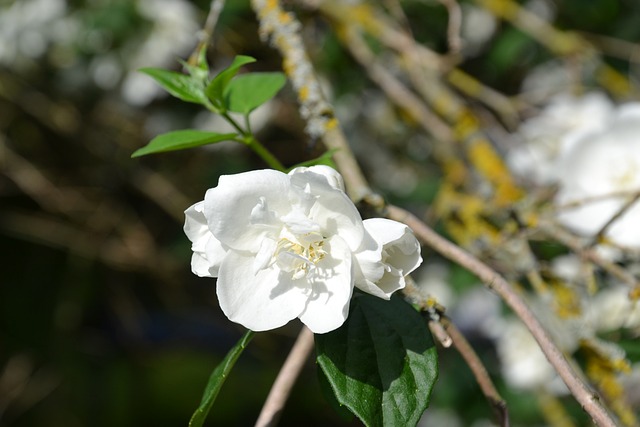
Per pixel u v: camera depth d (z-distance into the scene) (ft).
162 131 2.33
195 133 1.16
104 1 2.10
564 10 2.19
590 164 1.63
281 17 1.42
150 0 2.10
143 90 2.14
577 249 1.43
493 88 2.32
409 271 1.00
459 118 1.82
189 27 2.11
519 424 2.02
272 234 1.00
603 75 2.08
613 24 2.20
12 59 2.18
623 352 1.43
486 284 1.11
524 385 1.97
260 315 0.99
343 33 1.93
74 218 2.42
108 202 2.44
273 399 1.10
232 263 1.00
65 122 2.30
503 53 2.17
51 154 2.41
